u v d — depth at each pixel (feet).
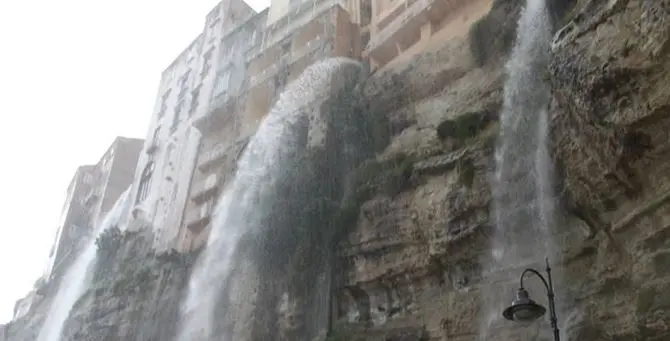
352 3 136.56
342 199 96.27
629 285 53.72
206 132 162.71
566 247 63.10
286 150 113.29
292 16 145.69
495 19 90.33
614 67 53.36
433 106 97.30
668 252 49.34
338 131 105.40
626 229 54.19
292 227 98.78
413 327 78.13
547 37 73.46
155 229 164.45
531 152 71.31
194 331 116.57
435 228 78.95
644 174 51.90
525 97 75.56
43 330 205.57
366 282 86.12
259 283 100.94
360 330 84.02
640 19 52.49
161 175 177.58
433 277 79.56
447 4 109.19
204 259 126.11
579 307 59.00
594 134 56.03
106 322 151.53
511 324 66.03
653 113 49.83
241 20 186.80
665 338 47.32
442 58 101.45
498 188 74.33
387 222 86.48
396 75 107.24
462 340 71.72
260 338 95.61
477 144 80.84
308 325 90.22
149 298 142.51
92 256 199.62
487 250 73.61
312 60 127.34
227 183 137.90
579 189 59.36
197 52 194.29
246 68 154.40
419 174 86.17
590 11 59.67
